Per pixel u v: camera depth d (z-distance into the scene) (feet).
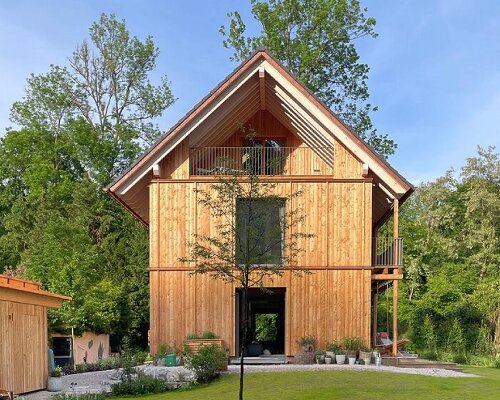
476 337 104.22
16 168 149.28
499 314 103.50
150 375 51.93
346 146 67.41
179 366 62.28
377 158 66.59
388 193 70.03
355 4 117.60
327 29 117.19
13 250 134.82
